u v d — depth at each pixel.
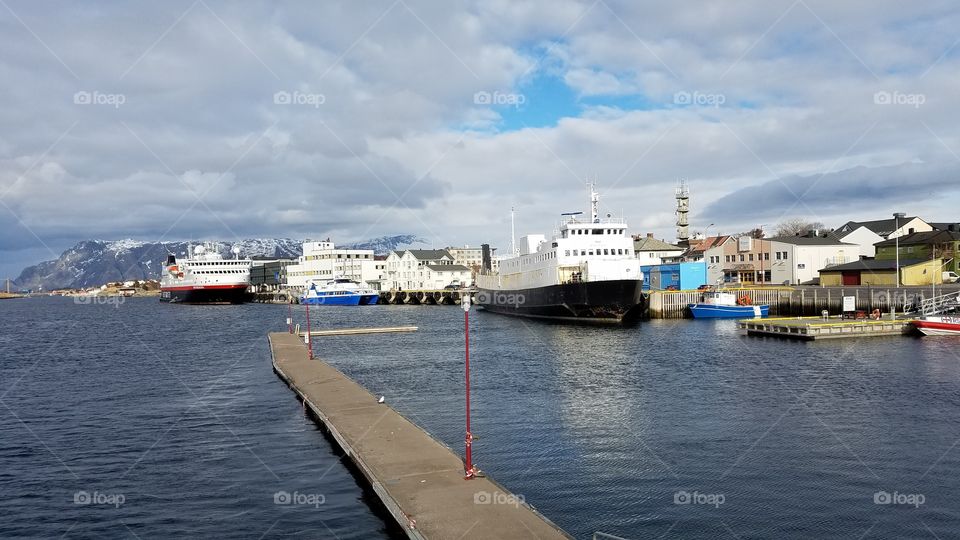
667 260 119.19
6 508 19.36
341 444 23.56
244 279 170.88
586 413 28.47
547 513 17.72
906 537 15.95
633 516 17.42
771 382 34.25
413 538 15.02
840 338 52.47
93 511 19.03
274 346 55.31
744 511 17.61
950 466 20.64
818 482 19.56
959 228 89.75
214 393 36.44
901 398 29.64
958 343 48.06
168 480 21.56
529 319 84.56
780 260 92.12
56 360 54.31
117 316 126.75
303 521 17.98
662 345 51.28
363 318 99.75
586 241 75.50
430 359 48.03
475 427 26.61
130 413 31.67
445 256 172.75
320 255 180.12
